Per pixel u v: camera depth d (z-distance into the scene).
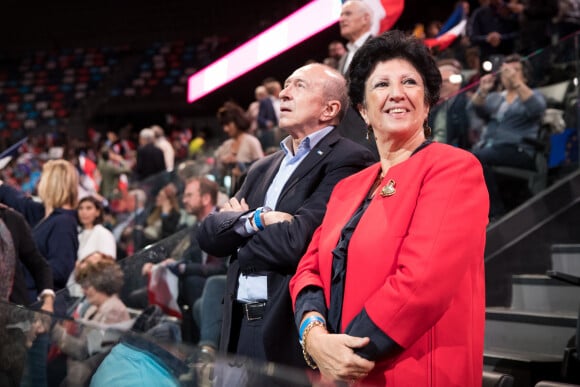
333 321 1.90
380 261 1.81
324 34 10.71
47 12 19.33
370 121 2.07
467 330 1.78
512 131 4.36
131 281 3.88
